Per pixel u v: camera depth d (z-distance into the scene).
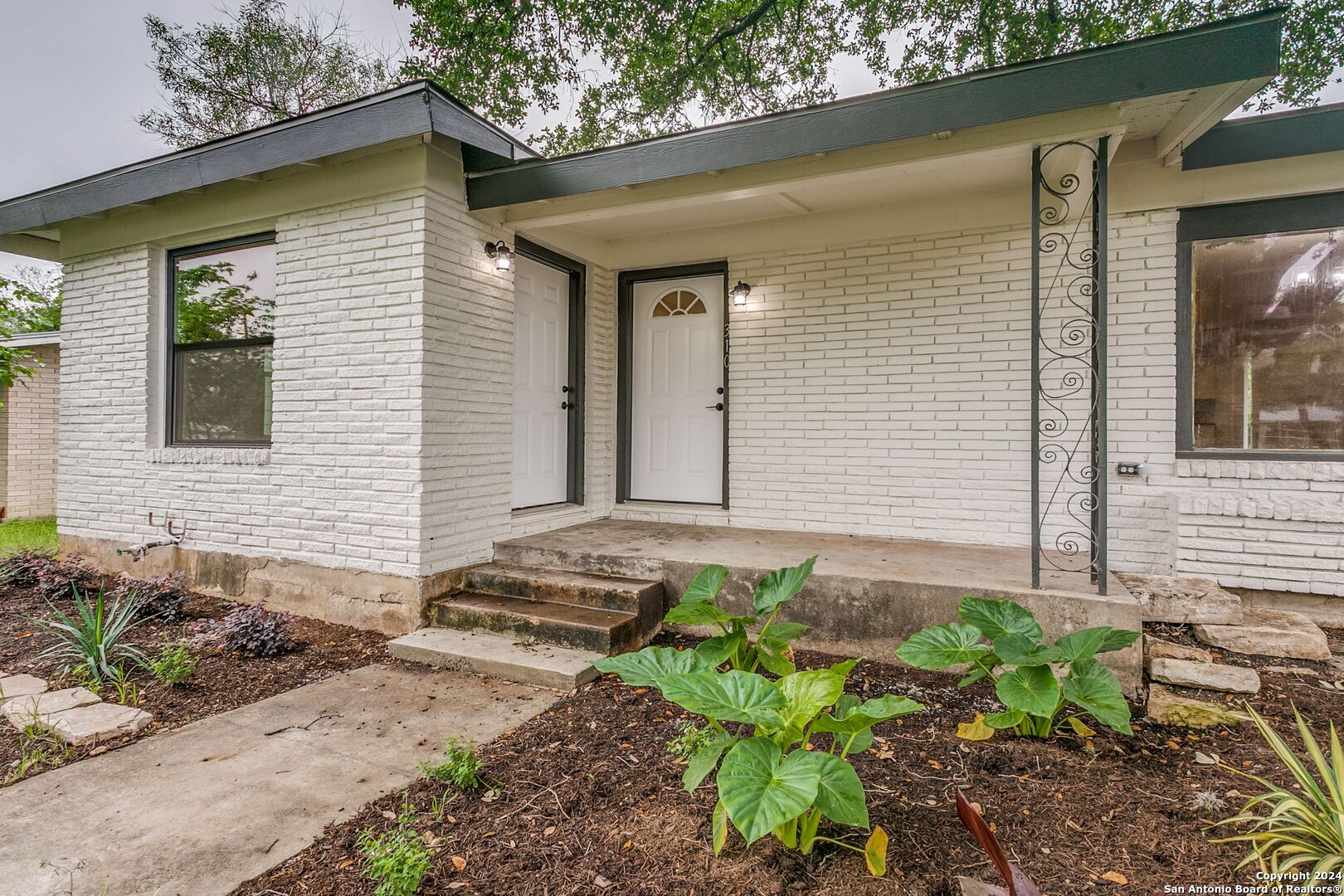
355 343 4.26
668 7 9.90
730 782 1.58
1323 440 4.00
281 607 4.56
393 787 2.32
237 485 4.78
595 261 5.67
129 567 5.36
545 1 10.15
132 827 2.06
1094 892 1.74
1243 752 2.55
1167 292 4.21
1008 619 2.76
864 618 3.67
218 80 13.44
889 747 2.61
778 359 5.30
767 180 3.81
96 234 5.50
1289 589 3.81
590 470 5.68
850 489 5.06
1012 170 4.03
